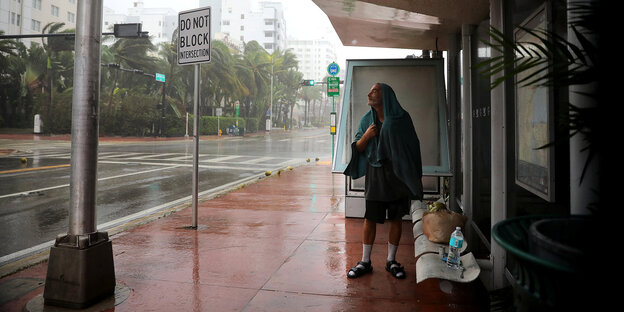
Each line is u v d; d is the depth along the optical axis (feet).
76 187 10.28
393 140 11.50
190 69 160.25
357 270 12.25
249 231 18.02
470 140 14.78
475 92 14.57
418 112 19.02
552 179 7.66
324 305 10.29
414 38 21.16
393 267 12.35
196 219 18.63
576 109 4.75
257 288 11.44
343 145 19.79
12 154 63.36
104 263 10.67
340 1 16.03
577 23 4.91
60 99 132.26
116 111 131.03
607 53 4.75
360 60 20.11
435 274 10.12
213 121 163.63
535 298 4.01
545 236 4.11
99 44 10.42
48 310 9.96
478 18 14.06
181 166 49.52
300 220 20.26
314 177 38.60
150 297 10.82
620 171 5.08
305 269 13.01
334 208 23.38
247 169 47.57
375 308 10.09
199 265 13.43
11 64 137.80
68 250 10.14
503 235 4.48
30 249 16.78
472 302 10.41
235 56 207.82
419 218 15.28
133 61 145.59
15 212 23.70
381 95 11.97
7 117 138.92
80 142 10.22
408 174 11.46
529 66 5.01
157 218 20.74
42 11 190.49
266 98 238.68
